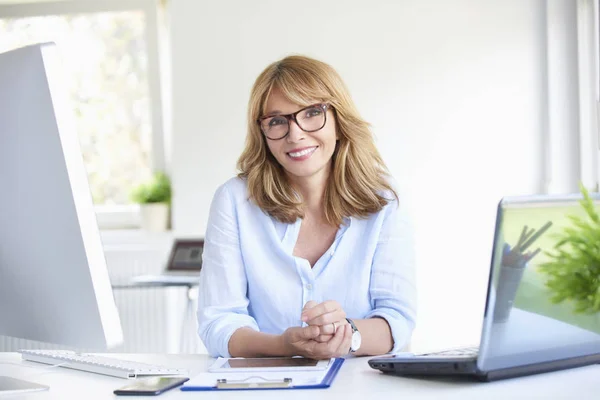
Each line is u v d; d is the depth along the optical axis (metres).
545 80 4.81
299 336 1.71
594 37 4.60
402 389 1.42
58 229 1.43
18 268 1.52
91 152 5.62
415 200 4.93
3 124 1.45
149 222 5.38
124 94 5.55
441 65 4.90
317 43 5.01
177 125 5.20
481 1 4.86
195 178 5.20
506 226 1.34
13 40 5.60
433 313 4.91
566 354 1.52
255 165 2.07
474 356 1.41
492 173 4.87
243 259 2.05
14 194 1.47
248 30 5.09
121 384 1.54
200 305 2.03
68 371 1.70
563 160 4.73
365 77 4.96
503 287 1.36
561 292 1.42
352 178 2.04
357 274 2.01
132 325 5.25
